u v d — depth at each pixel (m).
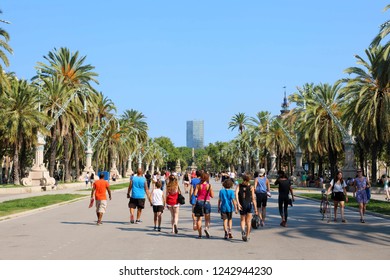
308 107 58.78
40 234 14.96
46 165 87.06
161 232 15.57
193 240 13.65
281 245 12.63
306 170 64.88
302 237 14.30
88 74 58.97
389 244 12.84
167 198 15.39
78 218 20.53
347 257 10.71
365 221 19.41
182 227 17.16
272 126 80.81
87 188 55.53
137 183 18.64
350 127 48.53
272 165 81.81
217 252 11.45
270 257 10.72
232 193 13.79
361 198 19.08
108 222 18.84
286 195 17.39
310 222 18.94
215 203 31.38
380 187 45.03
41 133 50.06
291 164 96.69
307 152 68.88
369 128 43.22
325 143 54.19
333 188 19.30
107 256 10.85
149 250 11.76
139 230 16.14
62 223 18.41
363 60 43.47
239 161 127.62
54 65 57.66
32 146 54.47
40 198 32.75
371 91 43.16
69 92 54.75
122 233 15.27
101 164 97.75
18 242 13.16
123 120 100.44
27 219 20.05
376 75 30.03
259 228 16.75
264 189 17.30
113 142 84.56
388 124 41.81
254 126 94.56
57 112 52.47
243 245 12.65
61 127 55.47
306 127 55.84
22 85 50.66
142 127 105.69
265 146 85.88
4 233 15.21
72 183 58.56
